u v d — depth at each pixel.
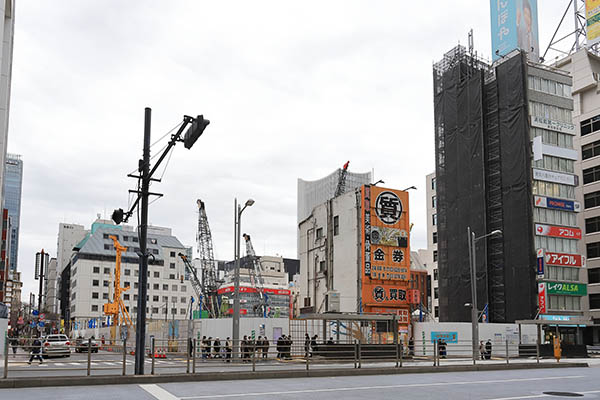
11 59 44.28
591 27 77.81
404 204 52.38
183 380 19.62
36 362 31.11
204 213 95.69
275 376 21.52
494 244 64.88
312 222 58.06
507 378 21.45
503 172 64.56
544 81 66.00
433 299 90.75
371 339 39.94
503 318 61.97
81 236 184.88
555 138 65.12
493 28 74.00
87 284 135.38
